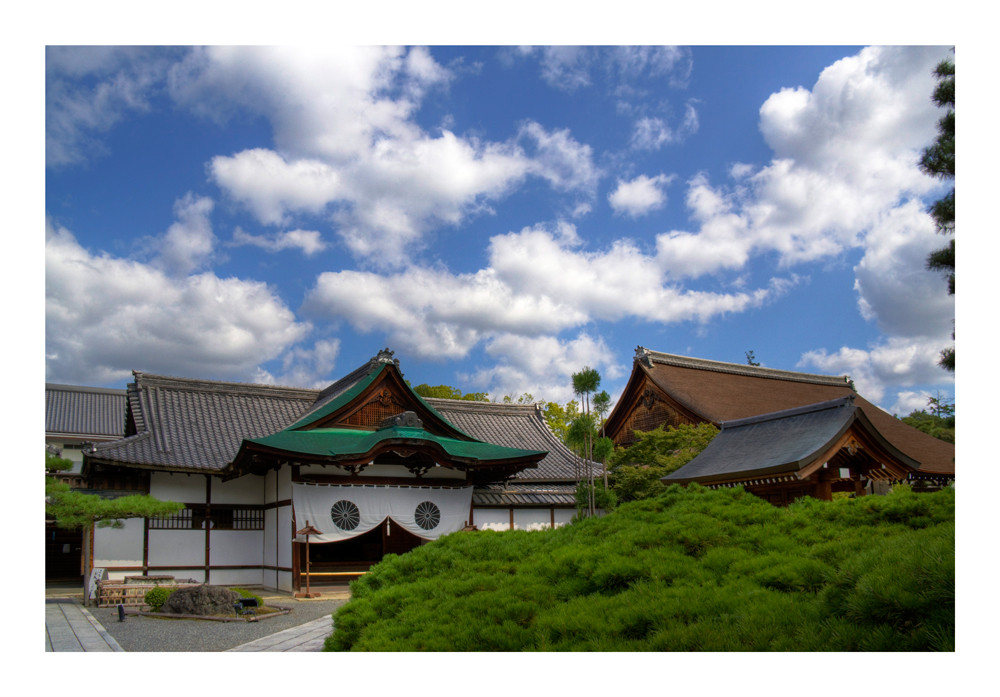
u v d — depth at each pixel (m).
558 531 11.02
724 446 16.03
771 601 6.80
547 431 29.23
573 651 6.64
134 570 19.05
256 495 21.14
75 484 19.73
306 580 18.42
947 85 9.59
